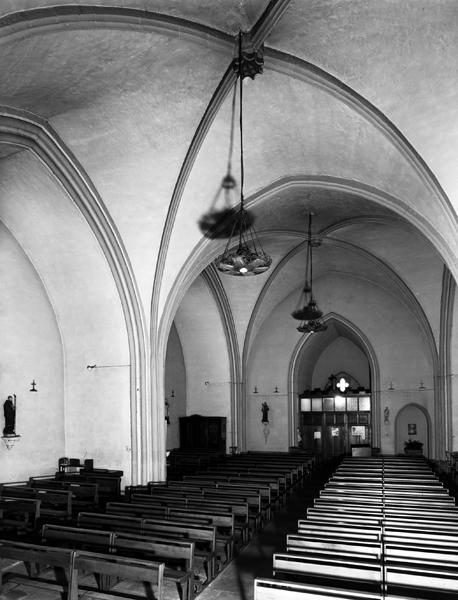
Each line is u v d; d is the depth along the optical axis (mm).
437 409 22109
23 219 14844
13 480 14852
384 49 9875
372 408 24875
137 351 15938
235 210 15852
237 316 24703
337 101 11406
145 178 13922
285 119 12797
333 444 26609
